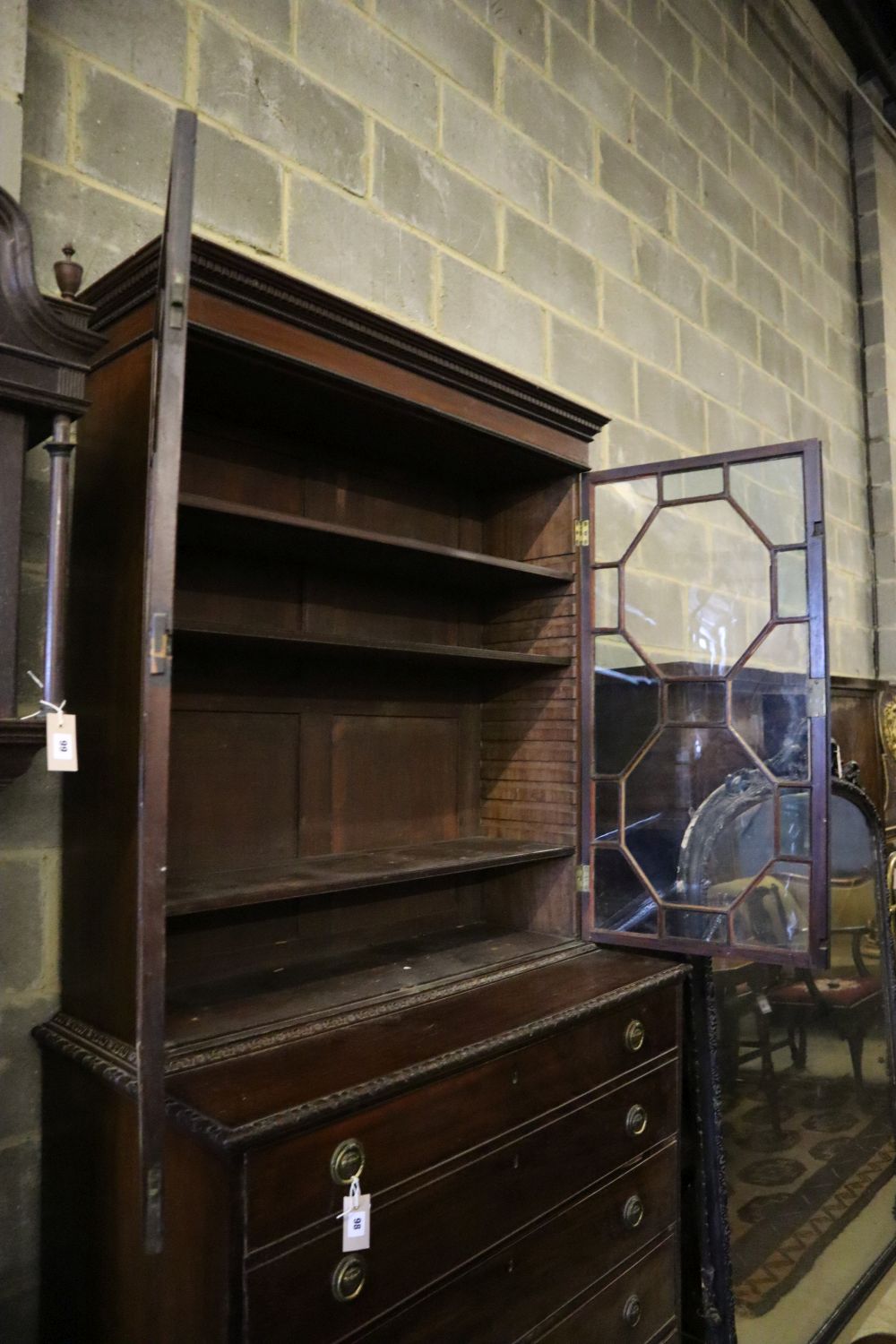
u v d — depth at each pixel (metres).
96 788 1.46
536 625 2.22
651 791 2.06
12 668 1.28
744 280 3.67
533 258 2.66
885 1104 2.70
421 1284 1.36
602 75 2.98
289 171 2.04
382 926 2.05
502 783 2.26
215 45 1.91
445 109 2.42
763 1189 2.28
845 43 4.48
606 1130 1.73
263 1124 1.16
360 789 2.03
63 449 1.32
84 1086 1.42
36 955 1.54
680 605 2.08
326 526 1.62
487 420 1.91
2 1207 1.49
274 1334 1.16
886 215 4.72
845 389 4.43
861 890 2.75
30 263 1.27
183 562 1.75
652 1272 1.83
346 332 1.62
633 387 3.01
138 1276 1.29
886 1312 2.37
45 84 1.64
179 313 1.16
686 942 1.97
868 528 4.56
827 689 1.86
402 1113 1.34
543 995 1.74
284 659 1.88
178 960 1.69
